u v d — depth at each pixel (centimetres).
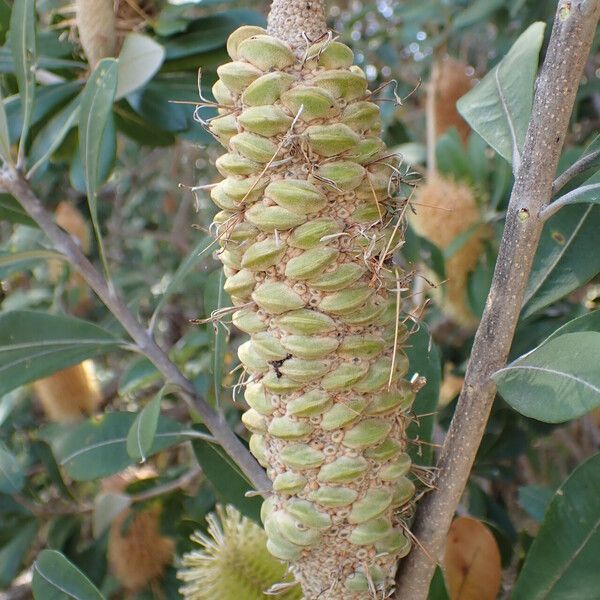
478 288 39
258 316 17
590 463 21
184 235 72
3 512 40
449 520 19
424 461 22
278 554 18
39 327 25
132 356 67
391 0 61
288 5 17
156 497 39
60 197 55
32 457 47
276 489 18
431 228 39
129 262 75
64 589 23
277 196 16
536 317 38
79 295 53
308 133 16
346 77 16
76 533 41
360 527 18
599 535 21
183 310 68
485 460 38
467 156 40
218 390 24
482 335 18
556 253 22
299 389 17
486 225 39
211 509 39
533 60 21
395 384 18
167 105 35
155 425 22
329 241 17
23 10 26
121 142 56
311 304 17
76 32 35
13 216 27
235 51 17
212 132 18
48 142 31
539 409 17
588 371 16
